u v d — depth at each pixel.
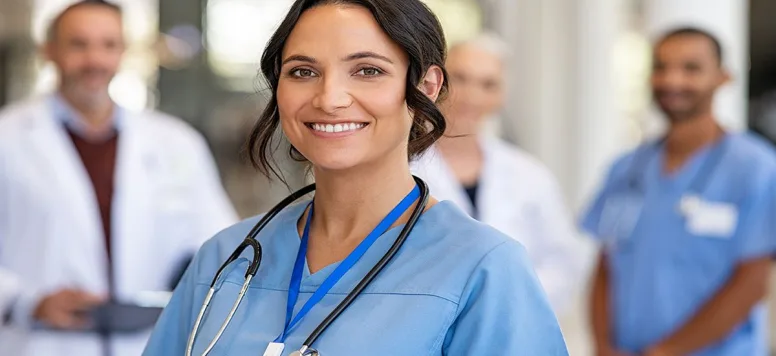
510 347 1.19
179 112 7.03
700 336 2.58
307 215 1.39
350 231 1.31
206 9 7.06
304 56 1.21
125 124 2.84
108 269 2.76
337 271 1.27
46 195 2.72
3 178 2.72
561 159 6.09
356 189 1.29
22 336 2.57
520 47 6.17
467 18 6.30
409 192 1.31
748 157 2.61
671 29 2.71
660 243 2.69
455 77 2.74
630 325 2.74
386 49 1.21
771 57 7.73
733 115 4.55
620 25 5.98
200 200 2.94
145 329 2.44
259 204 7.18
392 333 1.19
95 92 2.72
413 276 1.23
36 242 2.71
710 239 2.61
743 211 2.59
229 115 7.12
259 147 1.36
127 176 2.80
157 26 6.91
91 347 2.49
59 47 2.71
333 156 1.22
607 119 5.98
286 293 1.31
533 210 2.91
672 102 2.66
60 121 2.79
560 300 2.89
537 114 6.10
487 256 1.23
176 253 2.87
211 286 1.34
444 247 1.26
